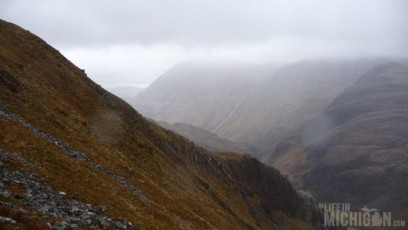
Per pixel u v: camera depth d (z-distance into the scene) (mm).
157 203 46219
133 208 34344
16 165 28156
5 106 43094
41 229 20453
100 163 44938
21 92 49781
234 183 126312
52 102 55062
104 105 74625
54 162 33781
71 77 74500
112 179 41406
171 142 99562
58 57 81375
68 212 25328
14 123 38594
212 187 96875
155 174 64000
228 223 70125
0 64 53656
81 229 23359
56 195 27031
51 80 67500
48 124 46125
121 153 58219
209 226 54156
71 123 52594
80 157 41938
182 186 70875
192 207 63000
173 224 39531
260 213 133250
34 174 28219
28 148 33156
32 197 24766
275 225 137625
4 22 80562
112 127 66625
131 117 82875
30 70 64312
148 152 71312
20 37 77188
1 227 18516
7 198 22797
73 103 64938
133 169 53594
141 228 30141
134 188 44625
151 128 91562
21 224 19734
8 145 31500
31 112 46031
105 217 27797
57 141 42281
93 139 53469
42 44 81312
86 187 32406
